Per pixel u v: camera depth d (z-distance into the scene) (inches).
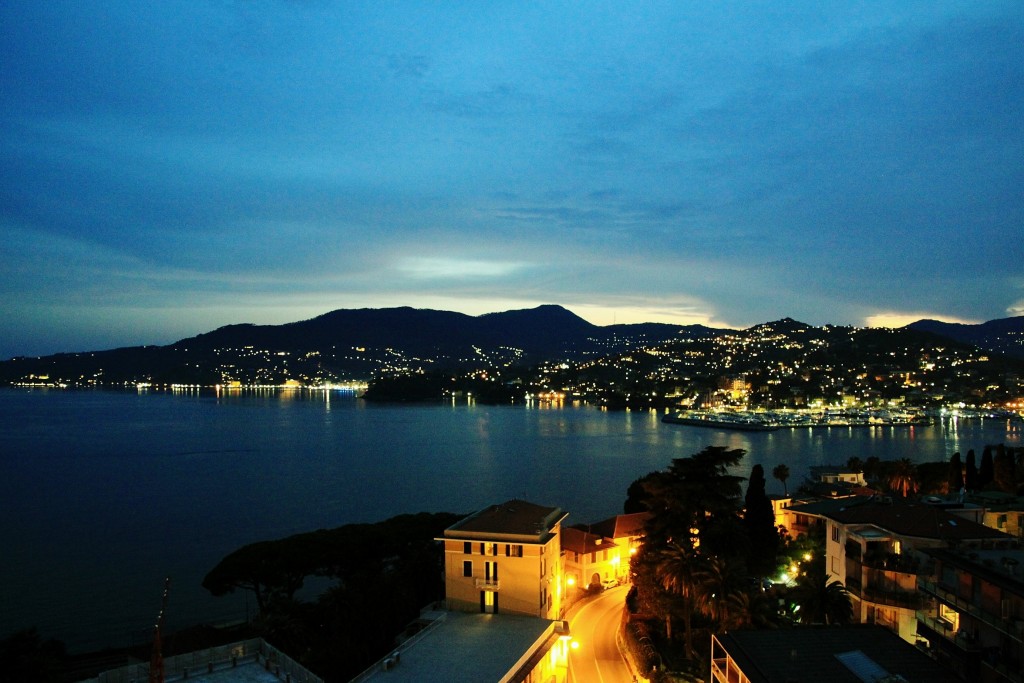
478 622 2142.0
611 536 3464.6
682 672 2039.9
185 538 4975.4
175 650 2199.8
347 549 2792.8
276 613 2213.3
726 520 2581.2
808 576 2113.7
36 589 3769.7
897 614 2003.0
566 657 2071.9
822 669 1333.7
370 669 1726.1
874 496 2689.5
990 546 1974.7
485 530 2331.4
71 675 2198.6
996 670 1443.2
